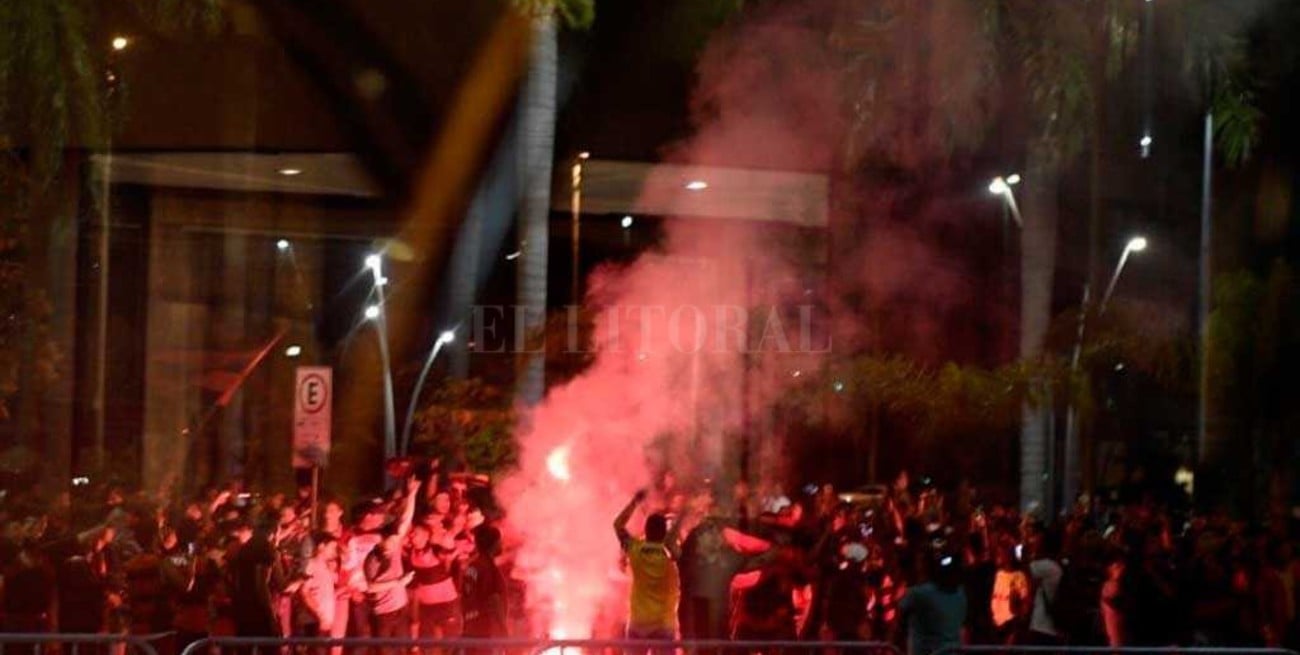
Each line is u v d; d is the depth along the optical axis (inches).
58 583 605.9
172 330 1221.1
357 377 1315.2
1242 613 681.0
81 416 1136.2
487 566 658.2
